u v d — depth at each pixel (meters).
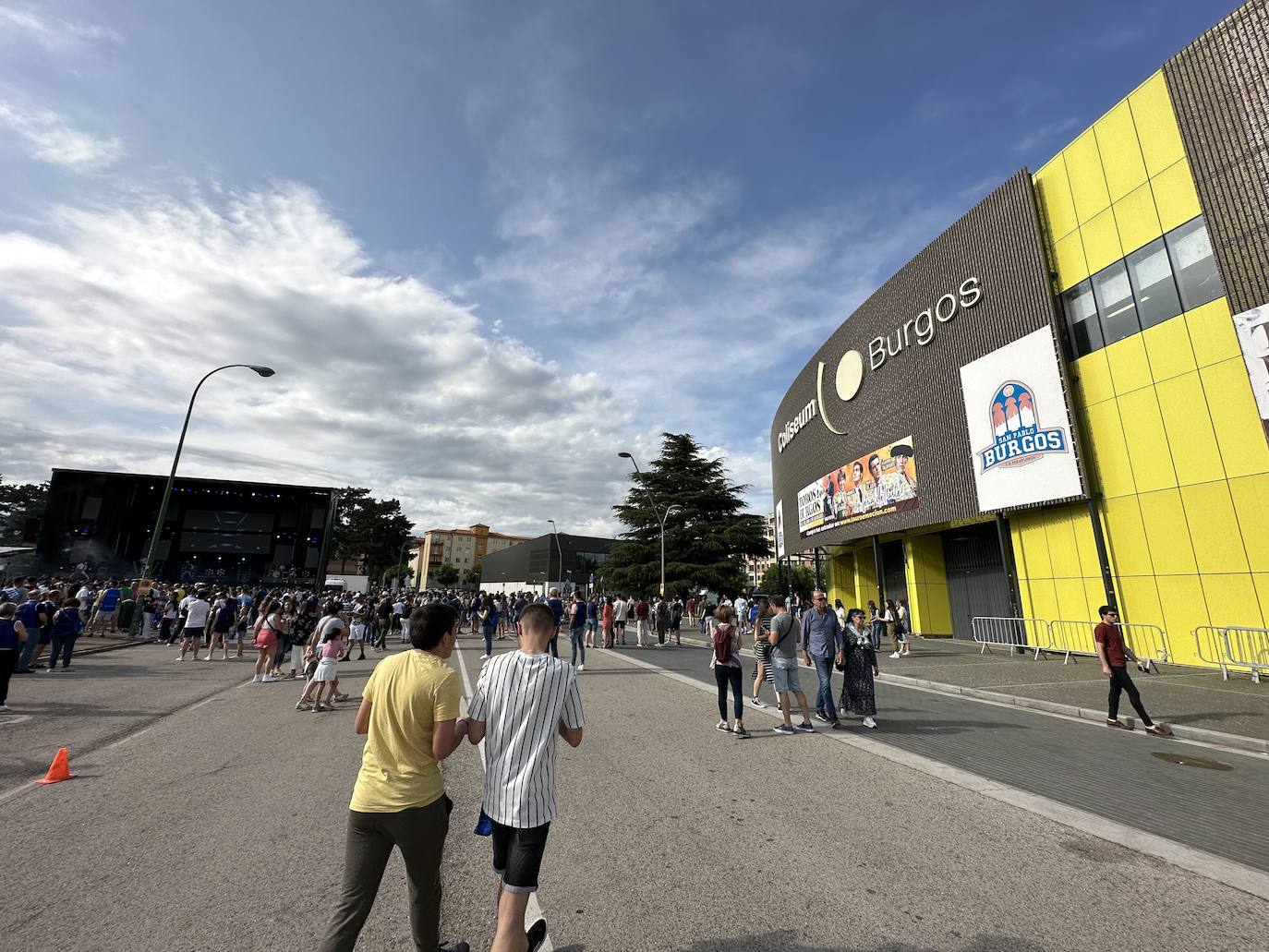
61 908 3.22
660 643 23.22
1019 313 18.69
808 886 3.53
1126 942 2.93
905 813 4.73
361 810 2.45
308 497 51.41
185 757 6.45
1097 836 4.28
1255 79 13.24
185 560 48.59
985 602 23.55
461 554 171.88
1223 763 6.22
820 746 6.93
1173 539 14.39
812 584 71.81
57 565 45.38
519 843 2.46
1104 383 16.27
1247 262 13.16
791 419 39.09
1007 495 18.72
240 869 3.73
